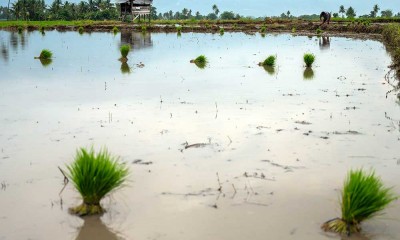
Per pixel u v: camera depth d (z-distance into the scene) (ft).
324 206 16.39
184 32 156.25
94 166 15.58
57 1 329.52
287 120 29.22
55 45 95.96
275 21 200.23
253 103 34.71
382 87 42.04
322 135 25.63
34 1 309.01
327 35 133.18
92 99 36.17
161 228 14.76
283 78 48.44
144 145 23.67
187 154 22.22
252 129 26.91
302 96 37.73
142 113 31.17
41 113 31.17
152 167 20.39
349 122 28.58
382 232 14.51
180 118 29.68
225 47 91.30
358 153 22.34
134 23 203.21
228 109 32.48
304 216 15.60
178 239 14.05
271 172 19.81
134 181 18.79
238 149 23.03
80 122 28.60
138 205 16.53
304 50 83.35
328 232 14.44
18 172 19.83
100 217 15.61
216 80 46.88
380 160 21.29
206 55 73.61
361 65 59.41
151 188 18.06
